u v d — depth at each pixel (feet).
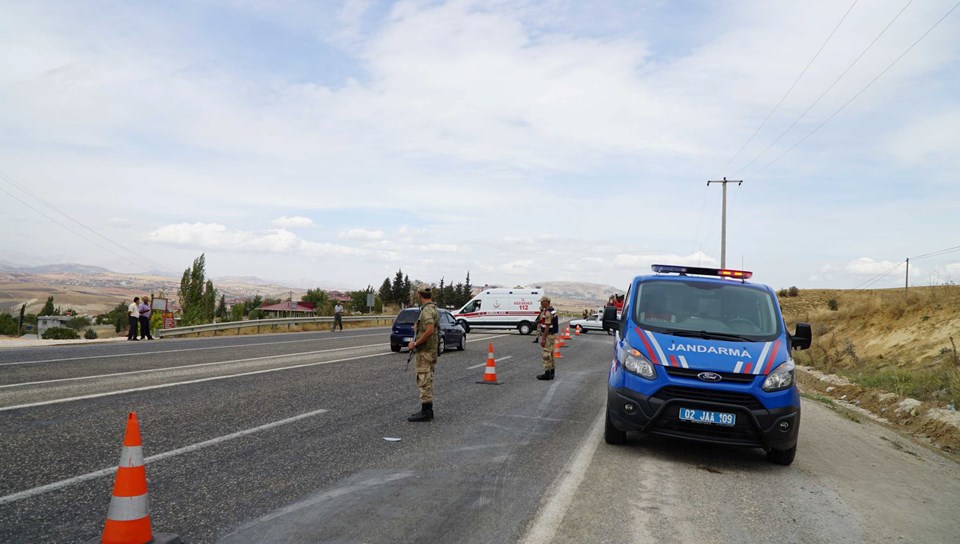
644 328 24.14
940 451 29.63
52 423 23.27
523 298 124.57
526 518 14.76
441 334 65.98
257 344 73.00
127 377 37.65
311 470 18.31
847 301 120.37
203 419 25.23
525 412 30.96
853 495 19.10
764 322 24.62
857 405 45.32
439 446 22.30
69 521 13.37
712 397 20.99
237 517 14.08
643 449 23.56
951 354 51.08
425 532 13.56
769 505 17.28
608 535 13.89
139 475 12.16
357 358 56.03
